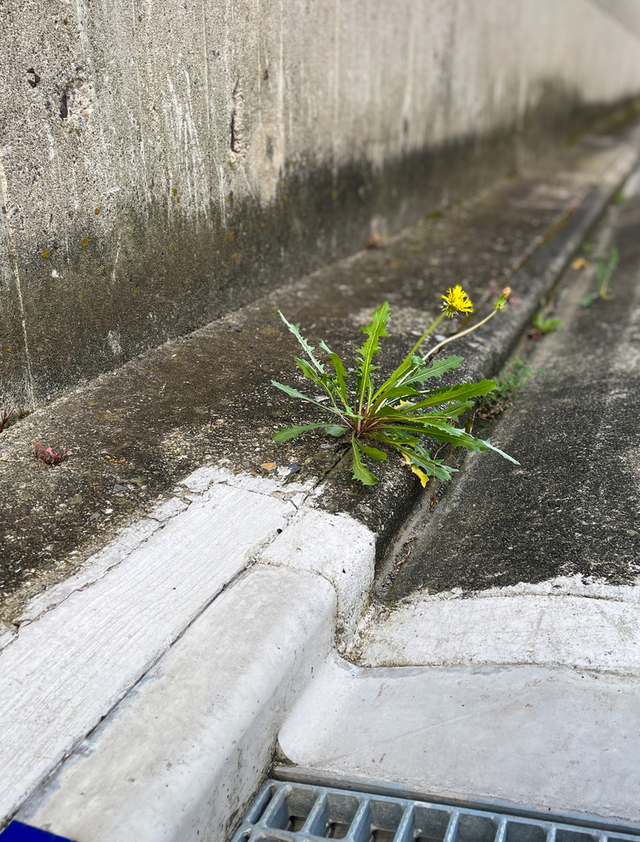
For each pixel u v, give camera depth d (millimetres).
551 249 5363
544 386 3527
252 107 3502
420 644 1980
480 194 7152
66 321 2674
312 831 1548
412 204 5723
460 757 1639
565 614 1946
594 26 10977
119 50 2666
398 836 1506
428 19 5250
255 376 2951
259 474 2318
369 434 2449
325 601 1885
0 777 1389
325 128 4207
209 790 1443
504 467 2791
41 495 2145
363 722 1772
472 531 2418
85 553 1938
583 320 4461
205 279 3418
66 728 1484
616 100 14688
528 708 1711
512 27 7125
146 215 2967
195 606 1799
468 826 1533
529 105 8375
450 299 2232
